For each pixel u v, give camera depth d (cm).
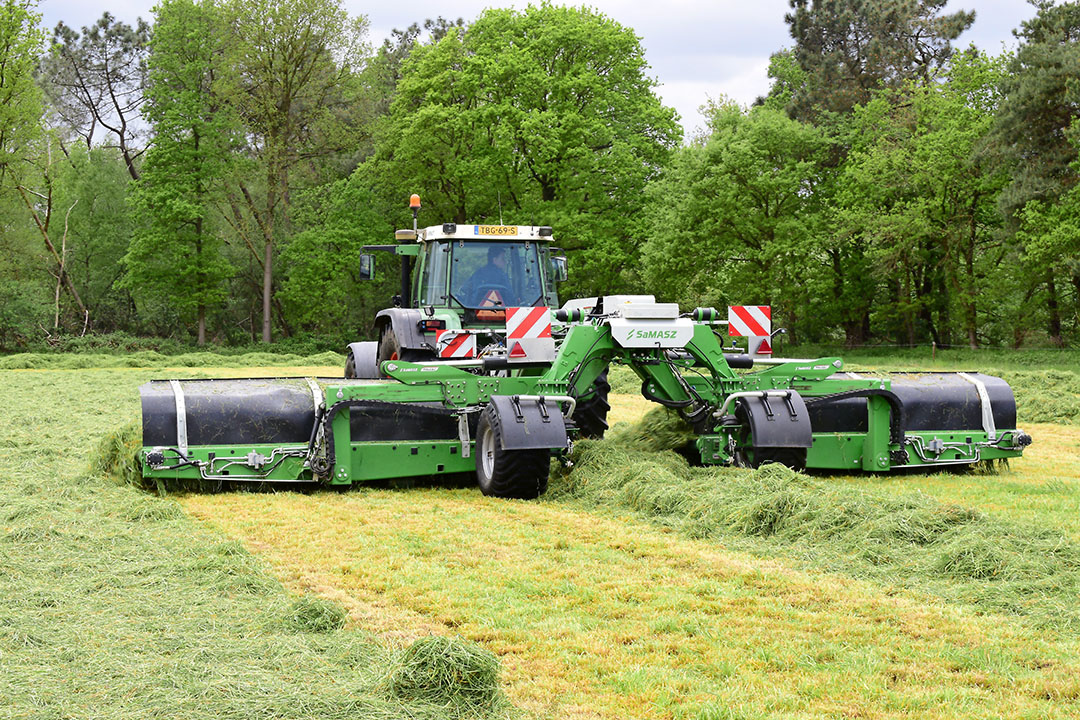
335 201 4509
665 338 921
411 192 4259
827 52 4772
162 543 672
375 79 5378
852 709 398
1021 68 3064
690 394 948
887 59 4475
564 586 575
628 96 3956
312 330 5034
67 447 1123
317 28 4328
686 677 432
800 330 4331
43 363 3105
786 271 3709
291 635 475
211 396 888
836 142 3866
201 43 4247
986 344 3956
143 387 891
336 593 555
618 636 488
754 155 3634
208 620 495
